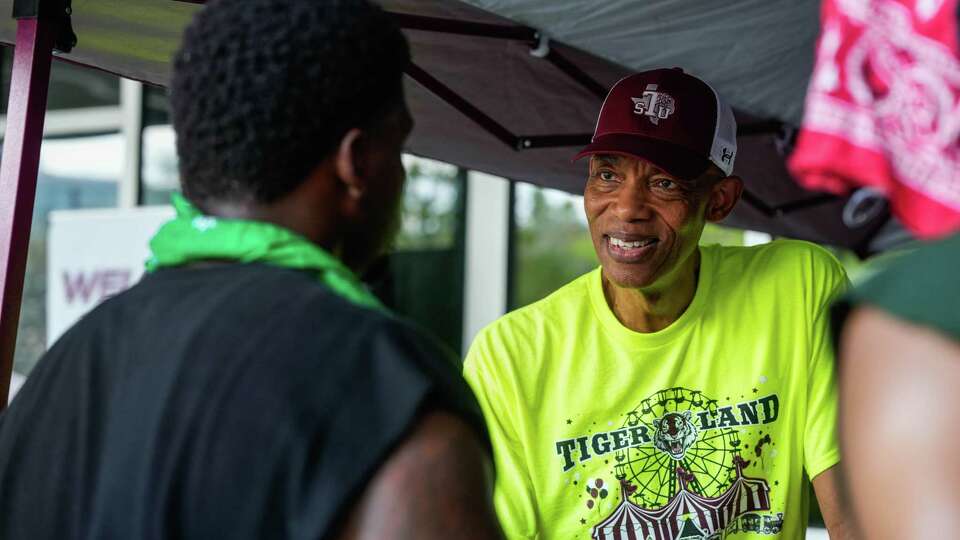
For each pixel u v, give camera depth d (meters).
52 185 7.20
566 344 1.94
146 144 7.02
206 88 0.93
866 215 4.54
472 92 2.84
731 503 1.90
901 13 0.79
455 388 0.91
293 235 0.95
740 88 3.08
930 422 0.71
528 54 2.69
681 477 1.91
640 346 1.90
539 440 1.93
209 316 0.93
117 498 0.89
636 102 1.91
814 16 2.55
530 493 1.92
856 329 0.77
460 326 6.26
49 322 5.71
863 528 0.75
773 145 3.78
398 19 2.27
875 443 0.73
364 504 0.86
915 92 0.78
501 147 3.17
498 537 0.89
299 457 0.85
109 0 2.12
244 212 0.96
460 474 0.88
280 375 0.88
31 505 0.93
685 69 2.84
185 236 0.97
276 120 0.91
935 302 0.72
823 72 0.81
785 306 1.92
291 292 0.93
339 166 0.95
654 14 2.44
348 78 0.93
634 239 1.87
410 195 6.37
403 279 6.34
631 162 1.87
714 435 1.90
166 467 0.88
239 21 0.93
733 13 2.49
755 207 4.06
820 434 1.87
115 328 0.97
